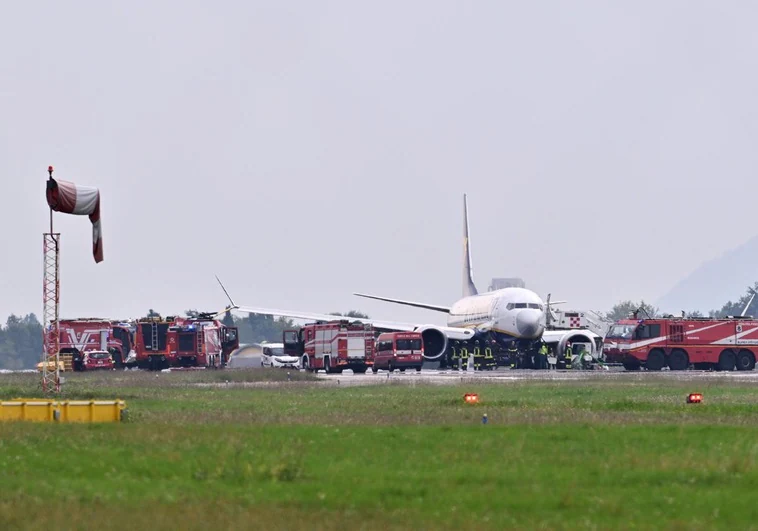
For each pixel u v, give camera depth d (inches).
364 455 4279.0
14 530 2970.0
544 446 4549.7
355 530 2967.5
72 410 5895.7
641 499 3380.9
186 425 5526.6
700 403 7490.2
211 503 3321.9
